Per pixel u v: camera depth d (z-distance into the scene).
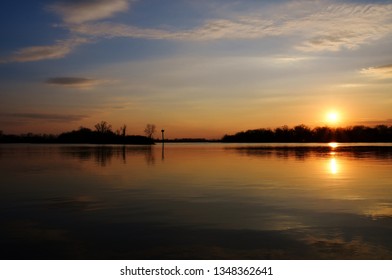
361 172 25.86
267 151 65.19
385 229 10.62
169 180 21.53
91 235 10.17
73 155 48.47
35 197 15.95
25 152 58.03
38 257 8.57
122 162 35.56
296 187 18.64
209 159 40.56
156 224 11.30
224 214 12.57
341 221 11.53
